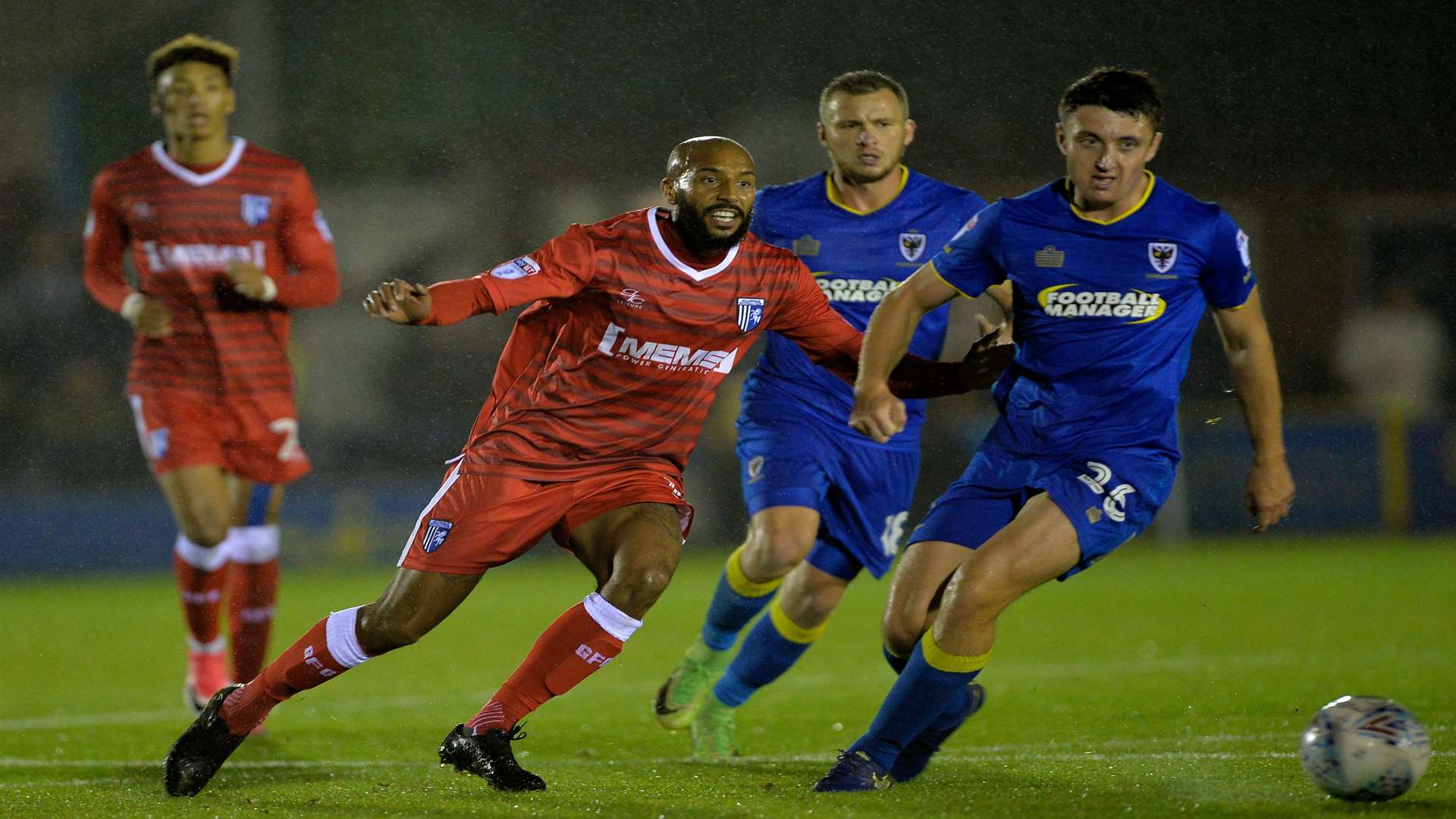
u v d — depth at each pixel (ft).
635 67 219.00
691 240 49.75
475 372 202.69
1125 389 51.57
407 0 218.79
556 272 48.80
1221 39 210.59
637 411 51.19
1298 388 216.74
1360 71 212.02
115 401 189.88
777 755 63.16
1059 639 105.19
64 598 147.43
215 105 74.79
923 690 48.21
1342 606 119.96
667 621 121.19
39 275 194.39
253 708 50.78
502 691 50.26
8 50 211.82
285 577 162.09
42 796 51.31
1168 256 50.57
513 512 50.01
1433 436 186.19
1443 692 74.95
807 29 213.66
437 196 221.25
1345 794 43.70
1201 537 186.09
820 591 64.13
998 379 55.01
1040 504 49.57
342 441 194.70
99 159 213.87
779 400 64.80
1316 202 215.72
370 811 47.01
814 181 67.56
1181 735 64.18
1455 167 213.87
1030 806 45.44
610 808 46.55
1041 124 204.85
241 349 75.00
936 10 205.77
